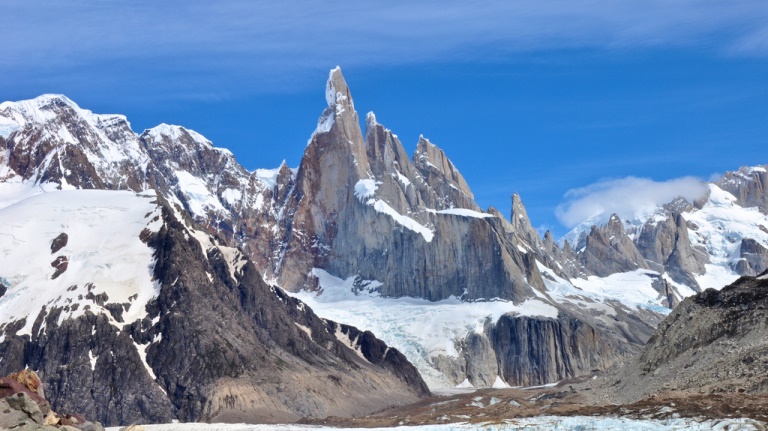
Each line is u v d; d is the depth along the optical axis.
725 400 196.25
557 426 198.88
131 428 184.12
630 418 199.12
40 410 129.62
